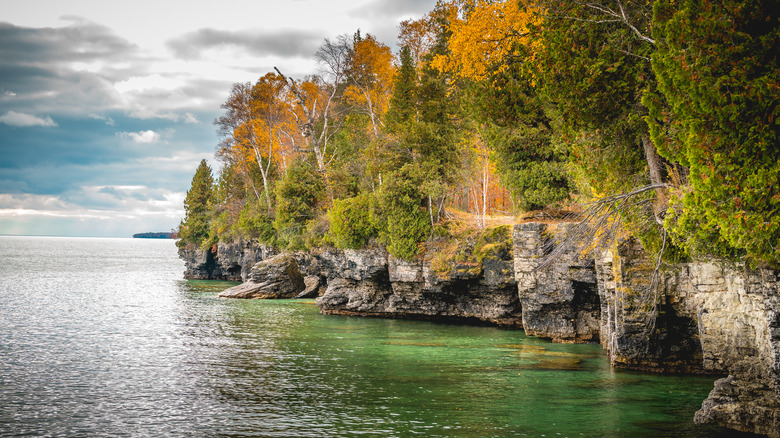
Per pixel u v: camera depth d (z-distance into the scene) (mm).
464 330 43281
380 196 50281
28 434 19344
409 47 52438
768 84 12148
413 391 24594
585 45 18828
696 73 13055
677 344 26125
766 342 16922
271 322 48406
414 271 47969
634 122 18609
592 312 36188
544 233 36438
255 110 75750
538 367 28828
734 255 16484
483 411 21391
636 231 22250
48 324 46625
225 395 24312
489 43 31812
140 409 22297
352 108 66125
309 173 70688
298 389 25188
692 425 19141
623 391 23688
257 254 86062
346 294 53844
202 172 115312
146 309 57812
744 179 13031
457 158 48750
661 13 14539
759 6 12508
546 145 36562
